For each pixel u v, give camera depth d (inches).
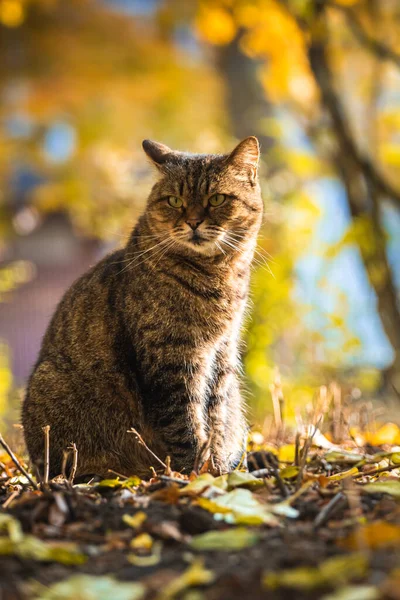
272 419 390.9
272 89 606.9
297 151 578.6
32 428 279.1
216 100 1033.5
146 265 273.0
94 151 805.2
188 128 1033.5
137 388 268.8
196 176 288.2
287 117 860.0
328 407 356.5
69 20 969.5
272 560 146.4
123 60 1006.4
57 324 286.0
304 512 176.6
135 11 992.2
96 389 272.5
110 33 987.9
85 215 664.4
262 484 199.5
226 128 877.2
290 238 509.7
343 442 309.7
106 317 273.6
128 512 176.9
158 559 151.9
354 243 518.6
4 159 992.2
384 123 614.5
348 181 534.6
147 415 266.2
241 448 286.4
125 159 713.0
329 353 500.1
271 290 475.2
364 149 549.3
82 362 274.2
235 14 565.3
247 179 299.1
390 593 126.2
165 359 263.9
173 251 278.1
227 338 280.2
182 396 263.9
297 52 567.2
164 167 295.0
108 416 272.4
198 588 137.9
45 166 984.9
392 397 479.2
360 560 137.1
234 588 135.4
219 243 282.4
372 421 371.2
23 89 1026.1
